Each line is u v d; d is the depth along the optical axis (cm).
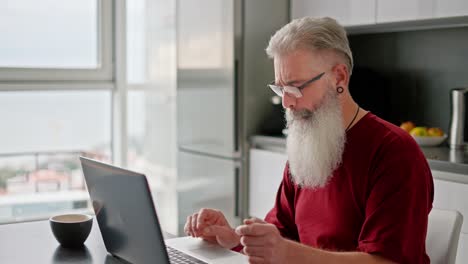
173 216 415
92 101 419
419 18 283
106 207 152
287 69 161
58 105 407
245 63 347
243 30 345
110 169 142
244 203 354
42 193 409
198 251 163
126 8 415
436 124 316
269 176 335
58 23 403
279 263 138
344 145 165
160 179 420
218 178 363
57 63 404
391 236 146
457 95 291
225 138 354
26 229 189
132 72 420
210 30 360
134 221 140
